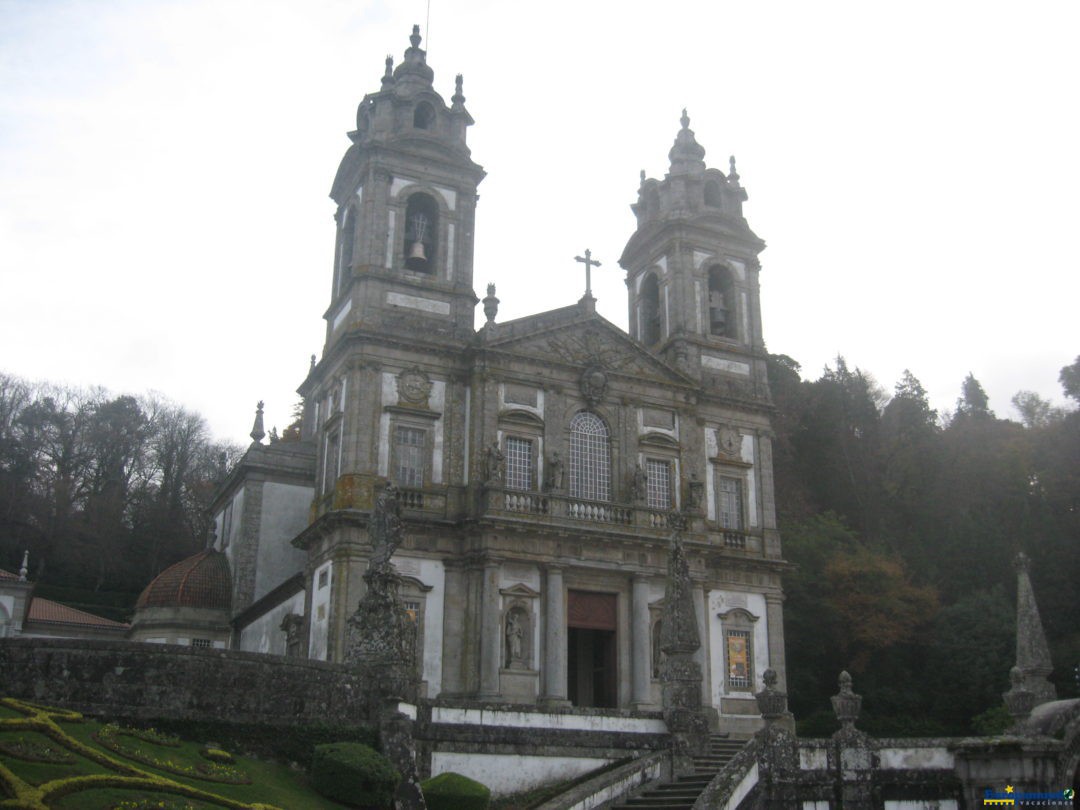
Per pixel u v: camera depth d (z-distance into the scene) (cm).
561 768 2606
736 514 4691
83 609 7000
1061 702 2561
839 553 5919
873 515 6906
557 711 2647
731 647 4412
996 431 7406
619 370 4484
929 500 6800
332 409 4309
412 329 4253
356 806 1984
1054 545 5956
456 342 4266
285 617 4109
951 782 2706
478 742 2483
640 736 2764
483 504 3956
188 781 1745
